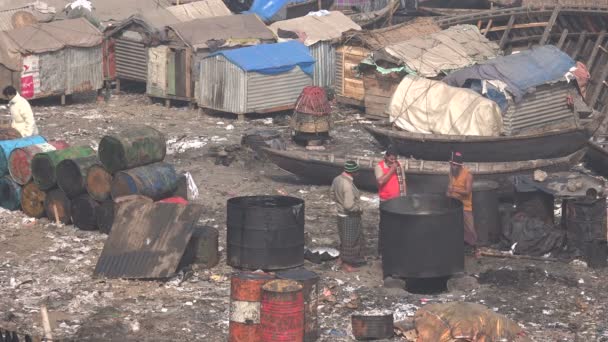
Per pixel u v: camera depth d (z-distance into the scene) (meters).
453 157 67.44
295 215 63.69
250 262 63.59
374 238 72.56
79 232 72.50
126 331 54.97
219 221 76.19
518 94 96.19
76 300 59.47
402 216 59.72
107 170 70.81
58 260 66.44
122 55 126.06
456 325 52.28
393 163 67.38
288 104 116.19
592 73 124.31
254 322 52.12
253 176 89.81
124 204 65.75
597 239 66.31
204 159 95.19
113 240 64.31
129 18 123.75
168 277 62.50
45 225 74.06
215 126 110.75
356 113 117.12
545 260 66.81
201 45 117.38
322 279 63.09
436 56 110.81
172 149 98.88
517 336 52.53
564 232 68.25
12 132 82.06
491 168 82.75
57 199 73.88
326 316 57.34
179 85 119.25
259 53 115.00
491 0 138.38
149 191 69.75
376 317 53.59
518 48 126.25
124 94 127.81
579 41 125.88
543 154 88.06
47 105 121.50
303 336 52.66
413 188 82.44
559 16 125.88
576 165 94.62
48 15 132.38
